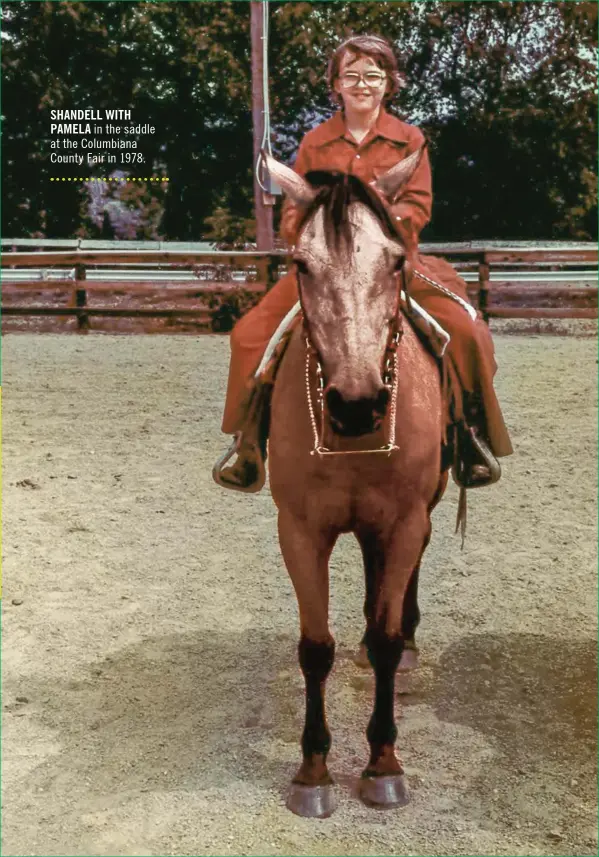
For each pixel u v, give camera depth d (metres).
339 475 2.88
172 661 4.03
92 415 8.25
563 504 6.04
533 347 11.99
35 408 8.48
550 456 7.09
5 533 5.44
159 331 13.46
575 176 21.94
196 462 6.88
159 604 4.58
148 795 3.10
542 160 21.75
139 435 7.61
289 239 2.84
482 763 3.28
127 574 4.93
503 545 5.36
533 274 15.97
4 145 22.41
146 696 3.75
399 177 2.84
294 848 2.83
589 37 20.84
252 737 3.46
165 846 2.84
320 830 2.92
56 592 4.70
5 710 3.64
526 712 3.62
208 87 21.33
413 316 3.17
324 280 2.57
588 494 6.23
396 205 2.85
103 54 21.55
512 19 20.88
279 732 3.49
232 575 4.93
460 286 3.83
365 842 2.86
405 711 3.63
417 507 2.99
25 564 5.02
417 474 2.95
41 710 3.64
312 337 2.62
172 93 21.89
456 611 4.51
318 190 2.74
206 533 5.52
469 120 21.41
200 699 3.72
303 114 20.58
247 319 3.39
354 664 4.02
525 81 21.25
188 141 22.38
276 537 5.48
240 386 3.32
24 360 10.97
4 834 2.90
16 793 3.12
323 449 2.81
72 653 4.09
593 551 5.25
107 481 6.43
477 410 3.49
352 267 2.56
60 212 23.36
